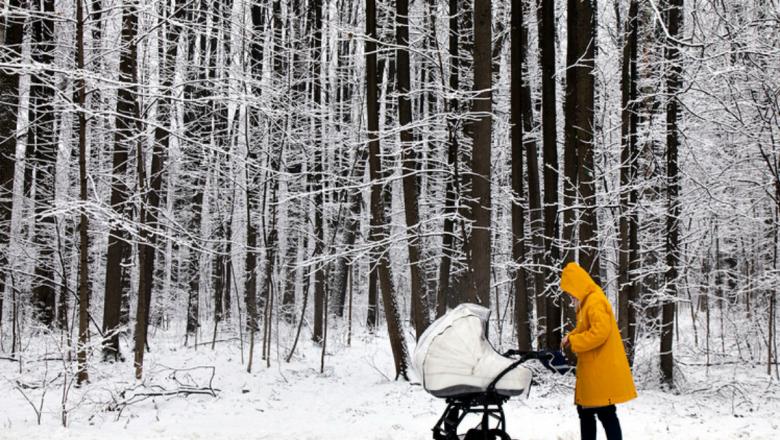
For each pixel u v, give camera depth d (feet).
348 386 41.27
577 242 39.52
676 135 41.52
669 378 40.14
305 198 56.39
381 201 43.55
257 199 62.18
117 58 41.86
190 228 67.67
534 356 17.51
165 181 60.85
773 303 50.31
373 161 43.01
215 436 24.47
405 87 42.98
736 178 41.50
